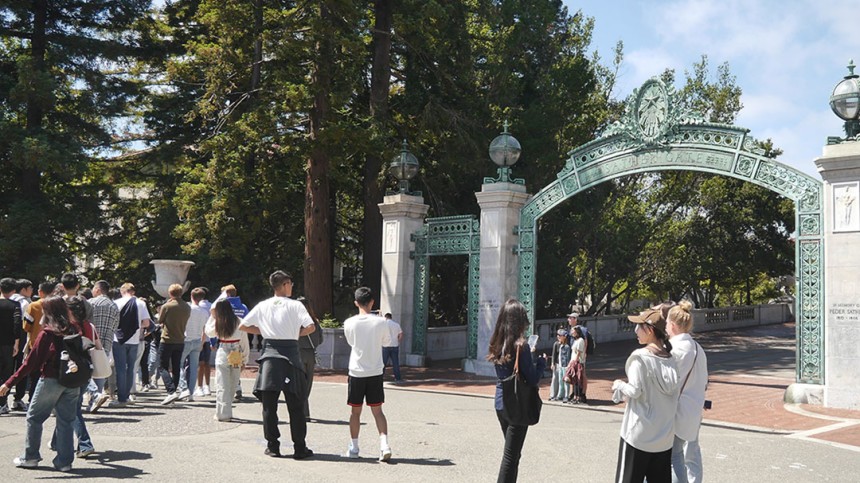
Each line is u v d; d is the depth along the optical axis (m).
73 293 10.58
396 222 22.25
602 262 35.06
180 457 8.32
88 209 29.17
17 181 28.36
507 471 6.58
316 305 22.97
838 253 14.02
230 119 23.91
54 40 27.80
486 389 16.80
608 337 32.22
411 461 8.45
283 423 10.95
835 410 13.58
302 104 21.67
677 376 5.57
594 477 7.95
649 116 17.16
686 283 39.75
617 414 13.34
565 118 29.95
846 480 8.13
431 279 30.06
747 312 40.56
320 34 21.67
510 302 6.84
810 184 14.77
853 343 13.71
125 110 29.61
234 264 27.55
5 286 11.57
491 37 28.36
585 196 30.28
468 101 26.80
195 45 24.77
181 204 23.27
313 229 23.23
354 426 8.52
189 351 13.06
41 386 7.54
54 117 28.28
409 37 25.00
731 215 38.78
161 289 21.61
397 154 23.39
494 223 19.66
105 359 8.19
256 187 24.03
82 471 7.54
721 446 10.19
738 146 15.82
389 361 22.23
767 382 18.34
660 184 36.03
